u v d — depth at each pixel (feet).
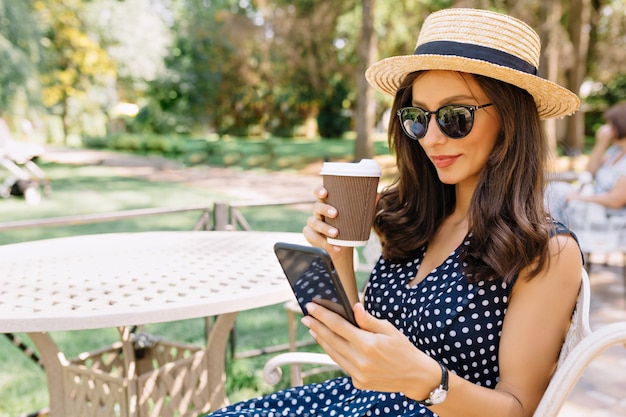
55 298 5.55
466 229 4.45
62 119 103.65
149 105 89.81
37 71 49.83
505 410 3.42
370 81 5.17
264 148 62.08
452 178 4.18
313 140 89.15
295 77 70.85
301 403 4.60
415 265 4.59
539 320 3.69
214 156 61.05
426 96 4.19
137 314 5.05
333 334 3.13
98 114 98.07
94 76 73.46
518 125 4.03
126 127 99.19
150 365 8.32
